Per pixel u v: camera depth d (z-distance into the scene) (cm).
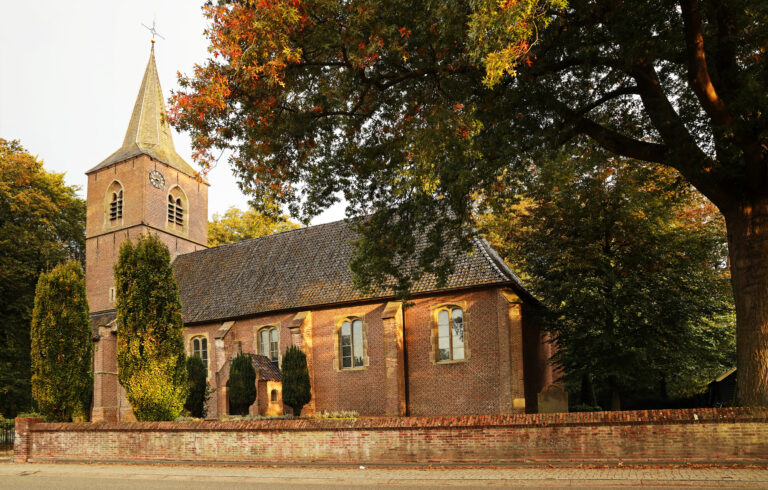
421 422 1471
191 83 1560
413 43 1511
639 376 2489
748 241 1402
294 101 1722
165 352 1964
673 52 1375
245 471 1448
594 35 1480
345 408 3072
